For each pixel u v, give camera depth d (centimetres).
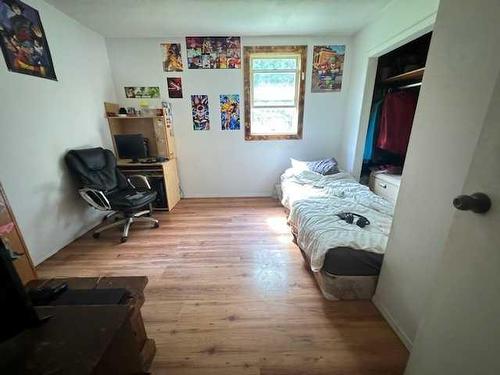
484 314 68
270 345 131
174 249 231
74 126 256
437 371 85
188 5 223
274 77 334
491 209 66
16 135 191
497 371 65
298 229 213
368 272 155
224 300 165
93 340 62
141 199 255
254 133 355
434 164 105
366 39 275
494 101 66
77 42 260
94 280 122
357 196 238
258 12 239
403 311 130
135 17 250
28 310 63
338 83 330
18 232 168
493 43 77
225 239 249
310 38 311
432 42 103
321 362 122
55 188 229
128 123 344
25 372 54
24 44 198
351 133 321
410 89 273
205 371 118
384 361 121
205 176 373
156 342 134
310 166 329
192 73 324
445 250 83
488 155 68
